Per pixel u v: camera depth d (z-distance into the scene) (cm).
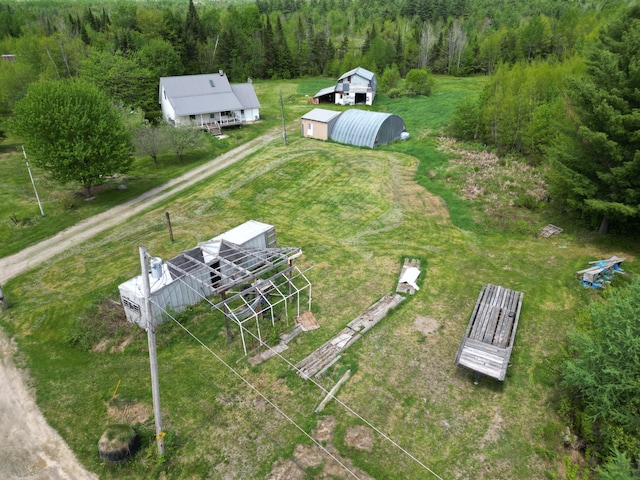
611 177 2433
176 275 2159
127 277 2552
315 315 2192
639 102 2414
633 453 1377
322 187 3756
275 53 8975
